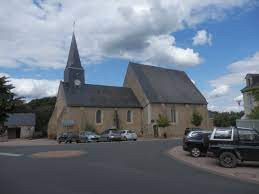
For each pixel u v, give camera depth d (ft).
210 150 41.88
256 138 39.99
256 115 80.02
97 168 38.68
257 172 36.35
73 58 161.99
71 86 153.79
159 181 30.35
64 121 141.18
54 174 34.12
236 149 40.06
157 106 162.30
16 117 192.44
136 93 170.19
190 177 32.89
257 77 112.78
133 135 122.01
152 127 157.99
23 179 31.12
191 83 197.36
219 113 213.05
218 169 38.60
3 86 91.25
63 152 60.39
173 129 165.78
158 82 178.40
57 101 156.46
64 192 25.29
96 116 148.66
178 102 171.53
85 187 27.27
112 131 124.16
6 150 69.05
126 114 158.92
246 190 26.81
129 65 177.68
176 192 25.64
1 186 27.78
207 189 26.99
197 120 172.86
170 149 67.05
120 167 39.70
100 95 157.17
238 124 64.95
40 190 26.00
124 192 25.43
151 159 48.65
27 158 50.96
